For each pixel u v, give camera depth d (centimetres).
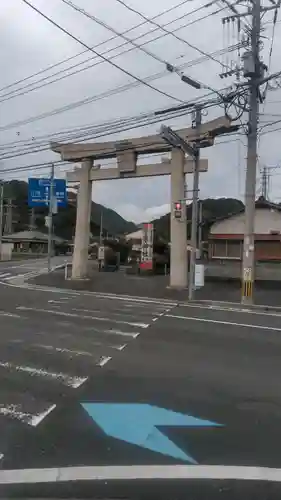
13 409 564
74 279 2872
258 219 2891
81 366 781
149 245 3369
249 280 1847
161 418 536
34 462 420
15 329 1130
